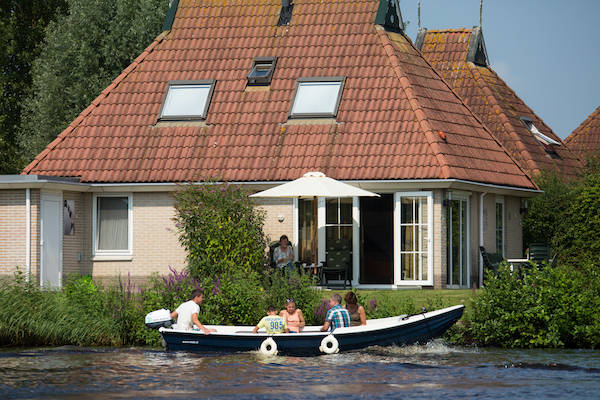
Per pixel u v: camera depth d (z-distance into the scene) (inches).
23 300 1802.4
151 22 3523.6
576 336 1690.5
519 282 1739.7
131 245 2298.2
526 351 1646.2
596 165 2886.3
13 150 3713.1
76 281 1939.0
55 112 3506.4
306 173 2118.6
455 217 2261.3
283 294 1804.9
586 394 1279.5
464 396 1267.2
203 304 1772.9
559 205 2618.1
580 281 1743.4
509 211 2529.5
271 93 2405.3
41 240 2159.2
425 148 2210.9
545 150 3019.2
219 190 2080.5
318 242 2240.4
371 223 2250.2
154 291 1841.8
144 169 2295.8
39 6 4062.5
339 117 2319.1
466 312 1743.4
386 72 2391.7
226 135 2337.6
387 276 2237.9
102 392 1298.0
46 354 1635.1
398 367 1481.3
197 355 1616.6
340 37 2497.5
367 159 2222.0
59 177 2182.6
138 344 1765.5
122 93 2465.6
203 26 2591.0
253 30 2559.1
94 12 3543.3
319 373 1433.3
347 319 1641.2
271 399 1251.2
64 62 3540.8
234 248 2021.4
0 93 3752.5
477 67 3120.1
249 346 1627.7
